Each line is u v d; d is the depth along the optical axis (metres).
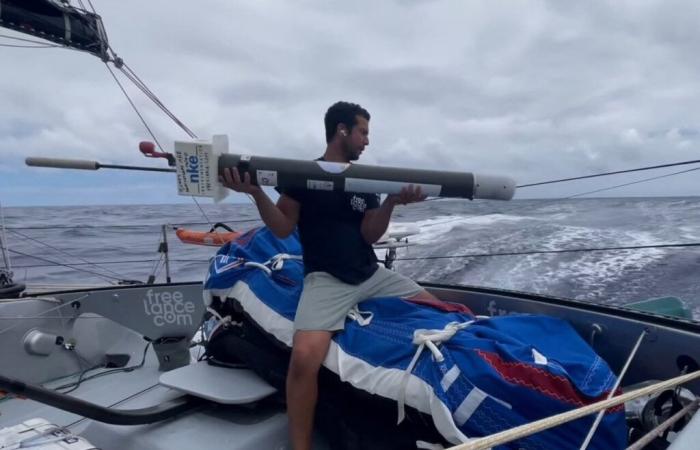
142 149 1.66
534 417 1.38
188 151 1.60
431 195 1.70
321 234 1.91
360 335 1.72
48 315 2.69
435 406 1.42
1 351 2.49
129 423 1.76
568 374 1.42
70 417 2.33
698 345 1.83
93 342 2.87
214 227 3.23
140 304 2.98
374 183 1.66
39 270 8.48
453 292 2.77
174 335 2.97
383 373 1.56
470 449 0.90
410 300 2.00
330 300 1.80
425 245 8.19
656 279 5.79
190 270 8.38
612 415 1.41
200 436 1.80
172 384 1.96
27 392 1.56
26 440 1.35
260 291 2.04
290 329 1.88
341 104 2.00
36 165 1.98
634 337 2.05
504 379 1.39
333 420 1.75
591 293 5.41
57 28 2.56
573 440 1.36
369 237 1.98
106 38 2.82
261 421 1.89
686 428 1.13
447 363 1.47
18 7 2.39
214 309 2.24
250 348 2.02
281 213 1.85
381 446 1.62
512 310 2.52
